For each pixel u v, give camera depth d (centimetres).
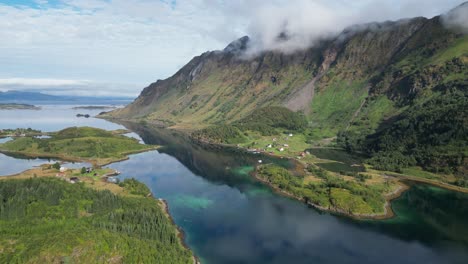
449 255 13012
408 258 12744
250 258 12688
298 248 13462
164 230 13488
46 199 14100
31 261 9931
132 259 10688
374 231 15038
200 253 13000
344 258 12725
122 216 13962
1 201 13512
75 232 11306
